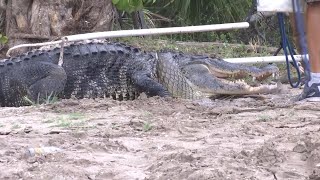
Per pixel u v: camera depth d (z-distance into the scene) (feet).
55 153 31.81
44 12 74.59
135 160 31.50
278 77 63.62
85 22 75.51
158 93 59.62
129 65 61.36
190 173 27.68
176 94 60.80
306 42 45.80
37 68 59.36
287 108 48.70
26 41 74.84
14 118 45.83
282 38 50.62
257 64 75.00
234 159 30.53
